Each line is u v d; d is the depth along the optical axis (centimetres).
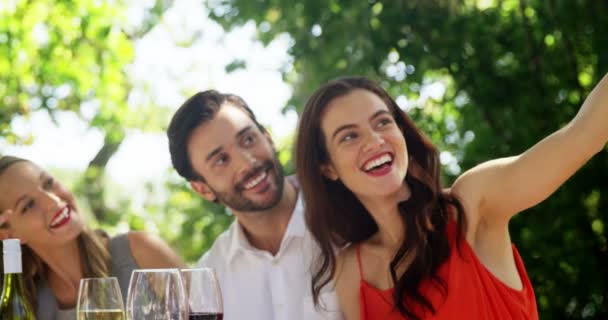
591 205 668
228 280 331
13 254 237
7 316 240
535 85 684
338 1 705
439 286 261
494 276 257
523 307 257
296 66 735
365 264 284
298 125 280
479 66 691
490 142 687
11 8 830
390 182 260
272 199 311
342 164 267
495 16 693
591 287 660
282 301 316
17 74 838
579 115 235
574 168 238
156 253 327
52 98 884
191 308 232
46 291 312
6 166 298
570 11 647
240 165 308
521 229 666
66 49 864
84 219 315
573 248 661
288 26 731
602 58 647
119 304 229
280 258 318
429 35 683
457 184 270
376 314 278
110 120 995
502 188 253
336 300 293
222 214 894
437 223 264
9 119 797
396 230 277
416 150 274
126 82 1141
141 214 1331
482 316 256
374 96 267
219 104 312
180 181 1035
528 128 678
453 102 759
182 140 313
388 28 680
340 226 286
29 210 297
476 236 264
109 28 871
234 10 767
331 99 269
